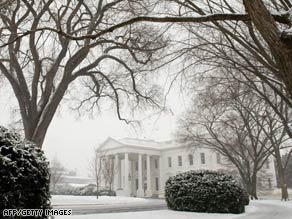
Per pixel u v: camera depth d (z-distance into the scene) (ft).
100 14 59.62
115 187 206.08
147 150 214.90
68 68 60.90
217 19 15.99
